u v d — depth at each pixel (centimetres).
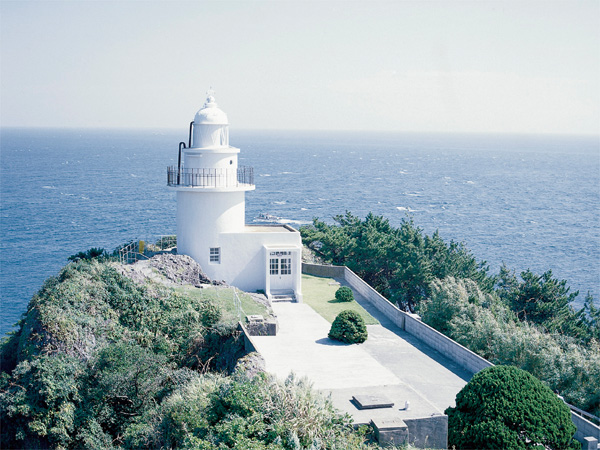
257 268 4250
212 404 2091
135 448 2392
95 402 2700
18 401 2617
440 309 3909
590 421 2572
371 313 4025
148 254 4494
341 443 1858
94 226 13562
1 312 7888
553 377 2892
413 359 3134
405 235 5647
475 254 11919
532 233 14600
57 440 2561
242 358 2823
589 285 9769
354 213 16438
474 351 3284
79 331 2973
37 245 11681
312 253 5578
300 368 2783
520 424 2020
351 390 2392
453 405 2541
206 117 4153
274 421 1877
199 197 4141
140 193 19338
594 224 16312
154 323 3262
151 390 2756
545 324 4253
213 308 3397
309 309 4000
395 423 2038
